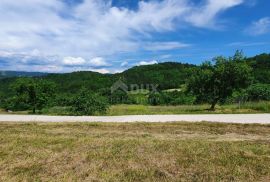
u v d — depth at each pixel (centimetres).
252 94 3912
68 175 828
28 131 1402
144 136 1266
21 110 3491
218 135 1286
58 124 1602
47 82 3344
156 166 877
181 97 5531
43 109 3319
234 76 2947
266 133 1325
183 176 815
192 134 1312
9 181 798
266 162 894
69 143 1130
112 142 1127
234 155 954
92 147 1069
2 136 1270
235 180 786
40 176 831
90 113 2416
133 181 786
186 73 3153
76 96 2502
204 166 869
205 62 3119
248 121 1709
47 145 1112
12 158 971
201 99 3075
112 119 1939
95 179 796
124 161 917
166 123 1614
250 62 3109
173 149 1020
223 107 3098
